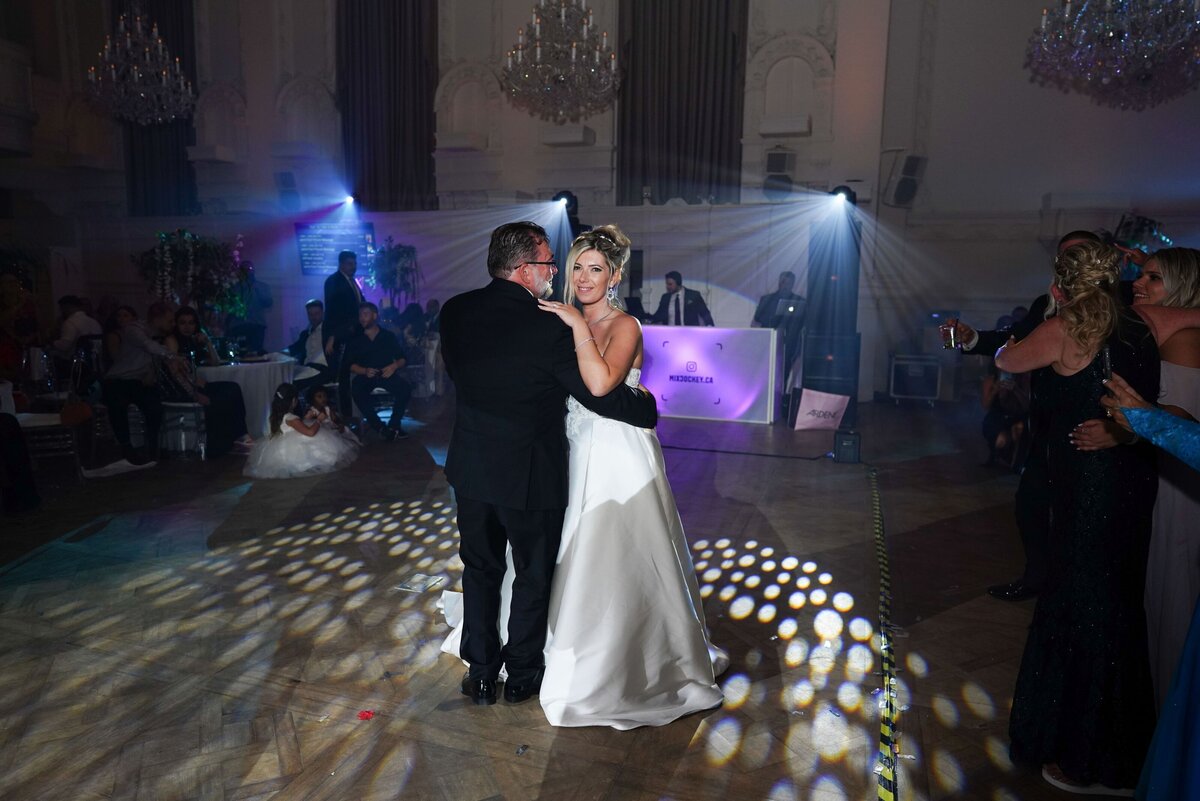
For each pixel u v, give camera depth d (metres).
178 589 3.44
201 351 6.56
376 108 11.79
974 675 2.68
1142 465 1.98
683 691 2.43
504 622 2.58
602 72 7.49
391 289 11.23
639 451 2.38
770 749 2.23
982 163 10.17
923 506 4.85
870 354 10.02
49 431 5.37
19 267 11.37
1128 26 6.08
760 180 10.55
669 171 10.86
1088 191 9.80
